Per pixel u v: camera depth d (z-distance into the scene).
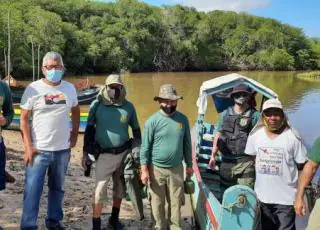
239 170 6.12
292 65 98.50
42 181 5.16
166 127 5.62
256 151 4.96
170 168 5.72
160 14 91.06
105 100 5.78
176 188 5.78
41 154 5.10
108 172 5.76
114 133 5.74
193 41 90.94
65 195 7.99
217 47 95.44
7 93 5.06
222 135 6.27
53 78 5.05
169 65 87.00
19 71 56.31
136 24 83.00
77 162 12.60
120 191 6.21
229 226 4.95
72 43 69.31
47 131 5.11
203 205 6.37
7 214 6.35
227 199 4.90
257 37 98.19
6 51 52.72
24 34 57.66
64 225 6.30
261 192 4.95
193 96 37.00
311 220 4.20
